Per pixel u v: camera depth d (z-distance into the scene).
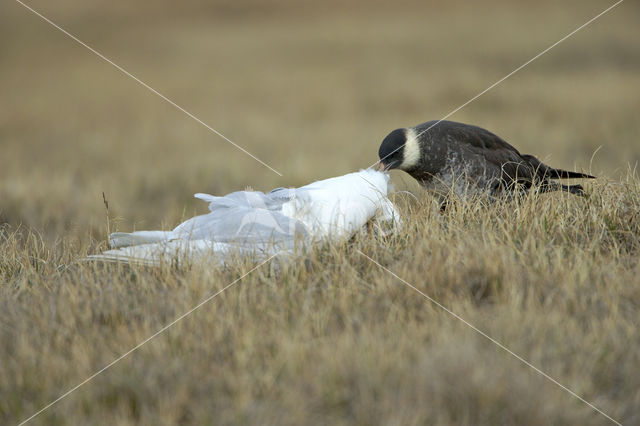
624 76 72.75
